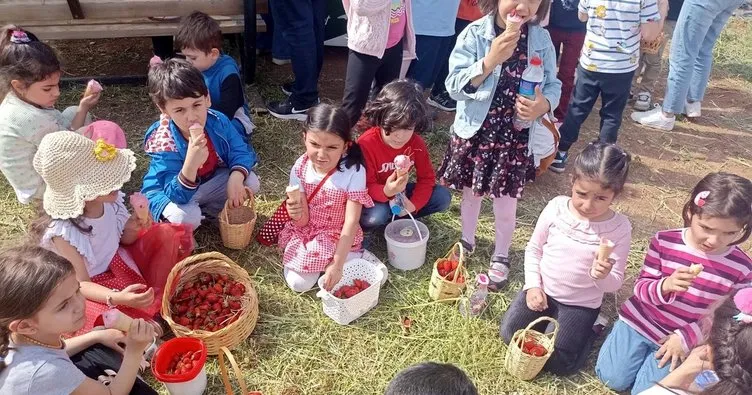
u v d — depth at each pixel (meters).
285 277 3.66
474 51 3.36
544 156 3.54
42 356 2.26
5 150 3.44
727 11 5.28
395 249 3.74
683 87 5.46
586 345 3.26
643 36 4.34
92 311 2.90
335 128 3.29
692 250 2.94
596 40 4.42
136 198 3.18
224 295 3.31
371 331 3.41
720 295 2.88
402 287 3.70
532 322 3.13
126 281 3.19
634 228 4.41
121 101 5.35
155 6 5.08
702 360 2.44
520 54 3.32
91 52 6.11
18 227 3.98
